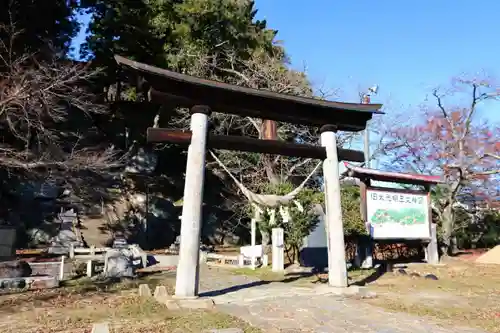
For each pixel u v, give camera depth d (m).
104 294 9.23
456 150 21.33
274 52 25.64
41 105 16.28
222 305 8.04
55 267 11.91
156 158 27.66
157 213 25.61
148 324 6.46
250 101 9.53
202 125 8.79
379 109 10.61
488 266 15.45
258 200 10.17
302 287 10.70
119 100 28.33
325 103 10.01
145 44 24.42
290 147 9.84
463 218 25.39
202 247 20.22
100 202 24.67
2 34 17.83
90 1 23.88
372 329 6.32
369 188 15.24
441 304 8.56
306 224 15.38
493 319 7.14
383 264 15.15
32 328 6.27
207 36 23.73
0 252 12.83
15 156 16.97
